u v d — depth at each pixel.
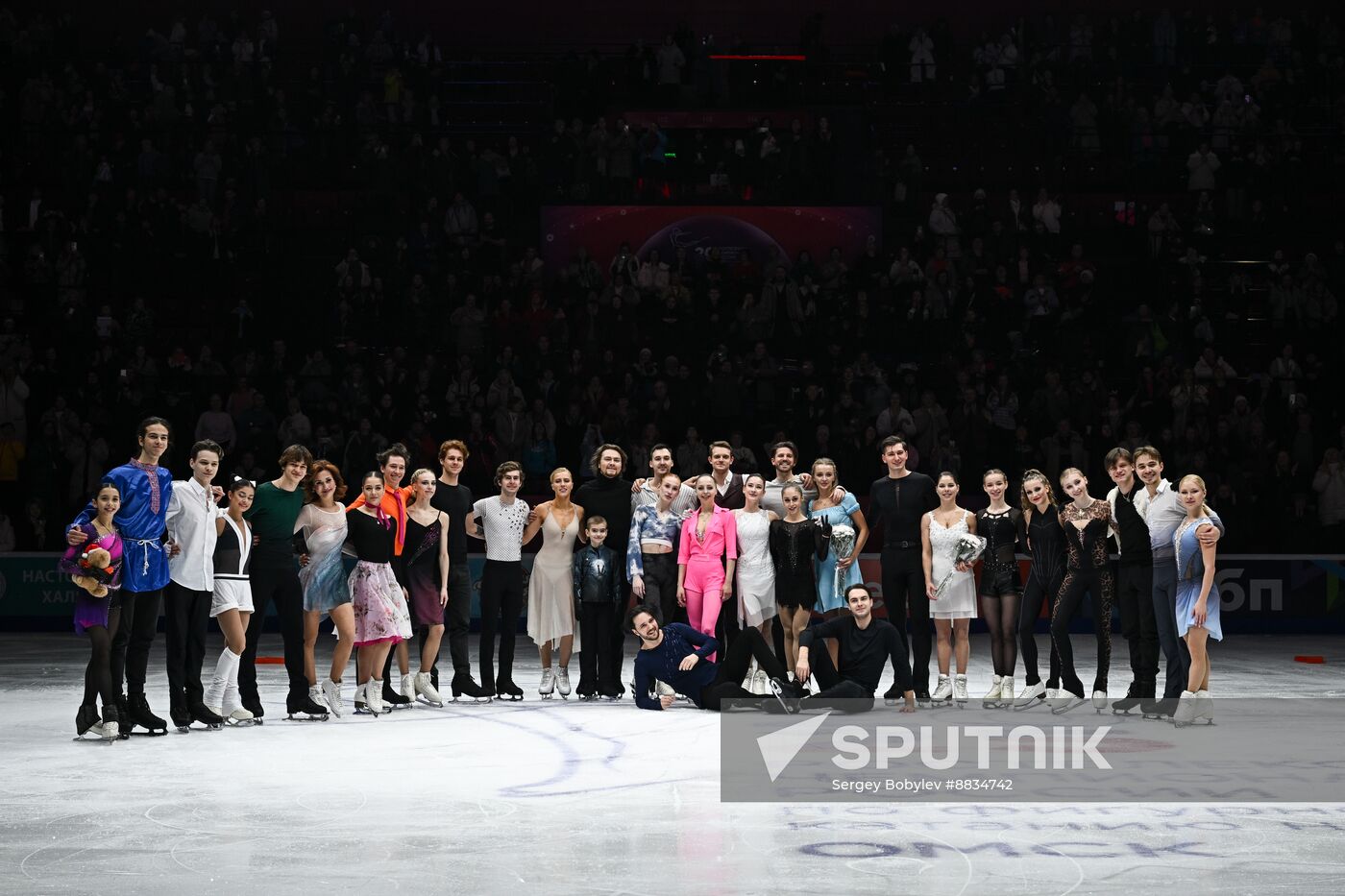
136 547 7.84
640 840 5.19
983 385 20.06
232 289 21.97
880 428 18.88
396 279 21.58
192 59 24.61
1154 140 23.80
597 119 23.86
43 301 21.41
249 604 8.39
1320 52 25.17
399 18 26.38
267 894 4.45
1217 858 4.93
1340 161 23.64
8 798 6.04
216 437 18.69
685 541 9.80
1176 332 20.88
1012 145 24.28
